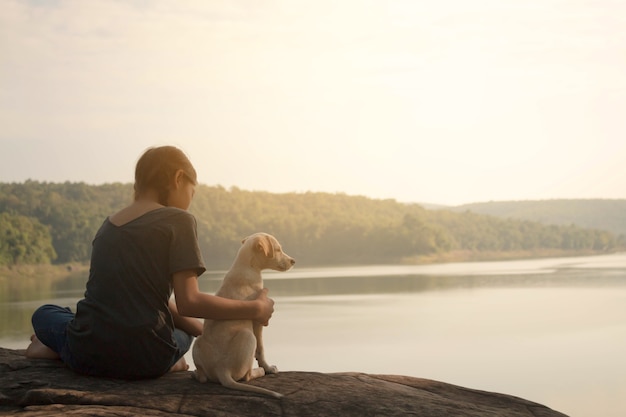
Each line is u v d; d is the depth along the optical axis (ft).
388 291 305.12
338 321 193.16
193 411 11.32
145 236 12.25
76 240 554.05
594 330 172.35
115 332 12.14
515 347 146.51
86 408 11.16
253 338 12.86
